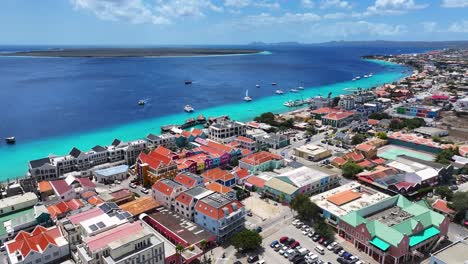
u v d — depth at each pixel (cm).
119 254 9356
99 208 12262
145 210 13538
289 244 11969
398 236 10775
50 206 13250
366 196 14388
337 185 16875
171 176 17050
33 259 9862
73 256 10450
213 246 11906
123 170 18088
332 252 11519
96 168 18525
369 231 11288
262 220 13688
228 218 12138
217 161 19125
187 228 12394
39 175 16962
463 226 13150
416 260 11062
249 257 11106
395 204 13450
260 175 17200
